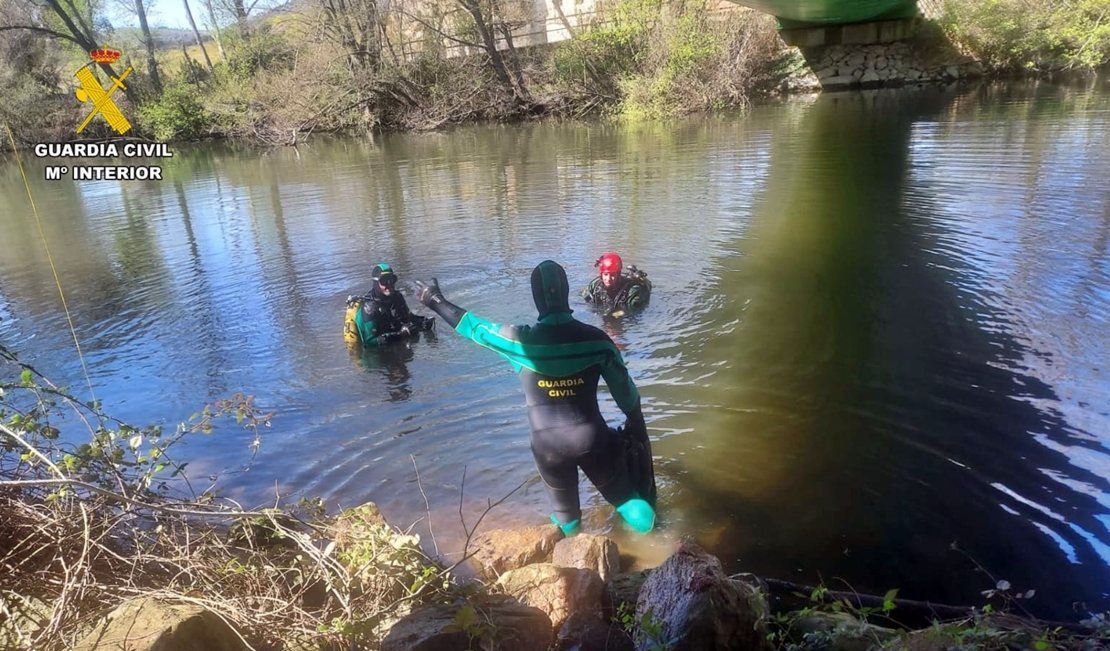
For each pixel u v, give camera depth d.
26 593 2.46
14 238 11.09
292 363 5.75
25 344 6.49
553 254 8.33
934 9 23.64
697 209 9.91
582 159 14.89
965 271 6.69
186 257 9.27
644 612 2.45
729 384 4.86
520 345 3.30
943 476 3.64
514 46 27.05
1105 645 2.25
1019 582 2.89
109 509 2.85
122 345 6.34
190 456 4.30
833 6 18.06
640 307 6.42
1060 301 5.80
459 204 11.30
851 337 5.46
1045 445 3.83
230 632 2.29
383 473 4.05
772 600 2.87
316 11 26.39
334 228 10.33
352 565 2.73
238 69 29.11
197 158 21.75
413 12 26.52
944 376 4.71
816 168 12.03
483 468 4.06
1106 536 3.11
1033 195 9.05
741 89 22.58
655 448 4.13
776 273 7.13
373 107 25.94
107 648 2.09
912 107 18.33
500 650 2.31
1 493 2.63
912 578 2.97
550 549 3.29
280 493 3.88
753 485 3.71
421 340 6.07
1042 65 22.30
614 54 24.36
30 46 28.80
